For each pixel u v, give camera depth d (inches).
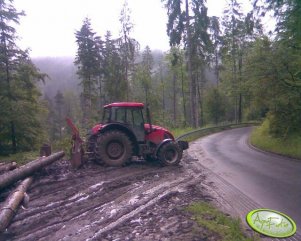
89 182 352.5
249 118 1796.3
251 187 343.3
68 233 221.9
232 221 238.1
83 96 1464.1
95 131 462.0
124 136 442.0
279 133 696.4
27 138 922.1
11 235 222.5
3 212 238.5
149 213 255.6
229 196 309.1
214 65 1898.4
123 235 215.9
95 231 223.5
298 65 529.0
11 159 559.5
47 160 398.9
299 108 601.0
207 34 1205.7
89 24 1449.3
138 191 320.2
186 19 1131.3
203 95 2037.4
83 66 1451.8
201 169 443.5
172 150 464.8
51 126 2377.0
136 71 1604.3
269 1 451.8
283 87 575.2
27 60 930.1
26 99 941.2
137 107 468.8
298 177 389.7
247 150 671.8
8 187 332.5
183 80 1891.0
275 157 564.7
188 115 2149.4
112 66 1478.8
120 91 1477.6
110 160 436.1
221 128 1317.7
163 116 1745.8
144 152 464.1
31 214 259.6
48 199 295.7
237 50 1467.8
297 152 569.0
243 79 623.8
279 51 517.7
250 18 490.9
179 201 288.2
